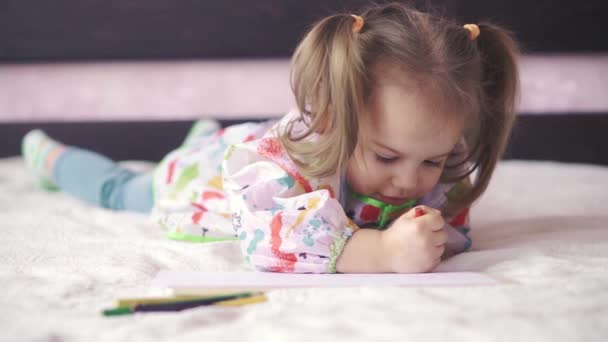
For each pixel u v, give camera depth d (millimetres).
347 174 937
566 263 829
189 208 1188
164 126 2246
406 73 865
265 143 948
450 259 915
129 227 1198
